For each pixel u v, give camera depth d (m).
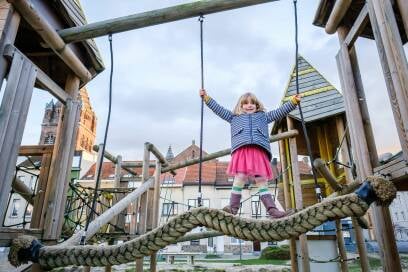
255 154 3.38
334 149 8.50
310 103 8.05
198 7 3.83
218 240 29.41
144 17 3.94
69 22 4.38
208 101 3.83
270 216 3.07
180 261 19.64
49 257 2.84
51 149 4.86
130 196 6.20
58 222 4.18
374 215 3.50
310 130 9.14
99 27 4.06
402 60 2.75
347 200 2.35
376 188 2.32
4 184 3.31
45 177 4.67
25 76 3.67
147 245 2.69
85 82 5.14
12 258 2.83
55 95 4.42
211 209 2.62
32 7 3.67
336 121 7.59
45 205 4.13
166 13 3.90
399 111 2.81
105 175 33.03
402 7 2.91
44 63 5.22
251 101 3.78
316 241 7.42
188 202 30.14
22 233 3.60
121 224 7.96
